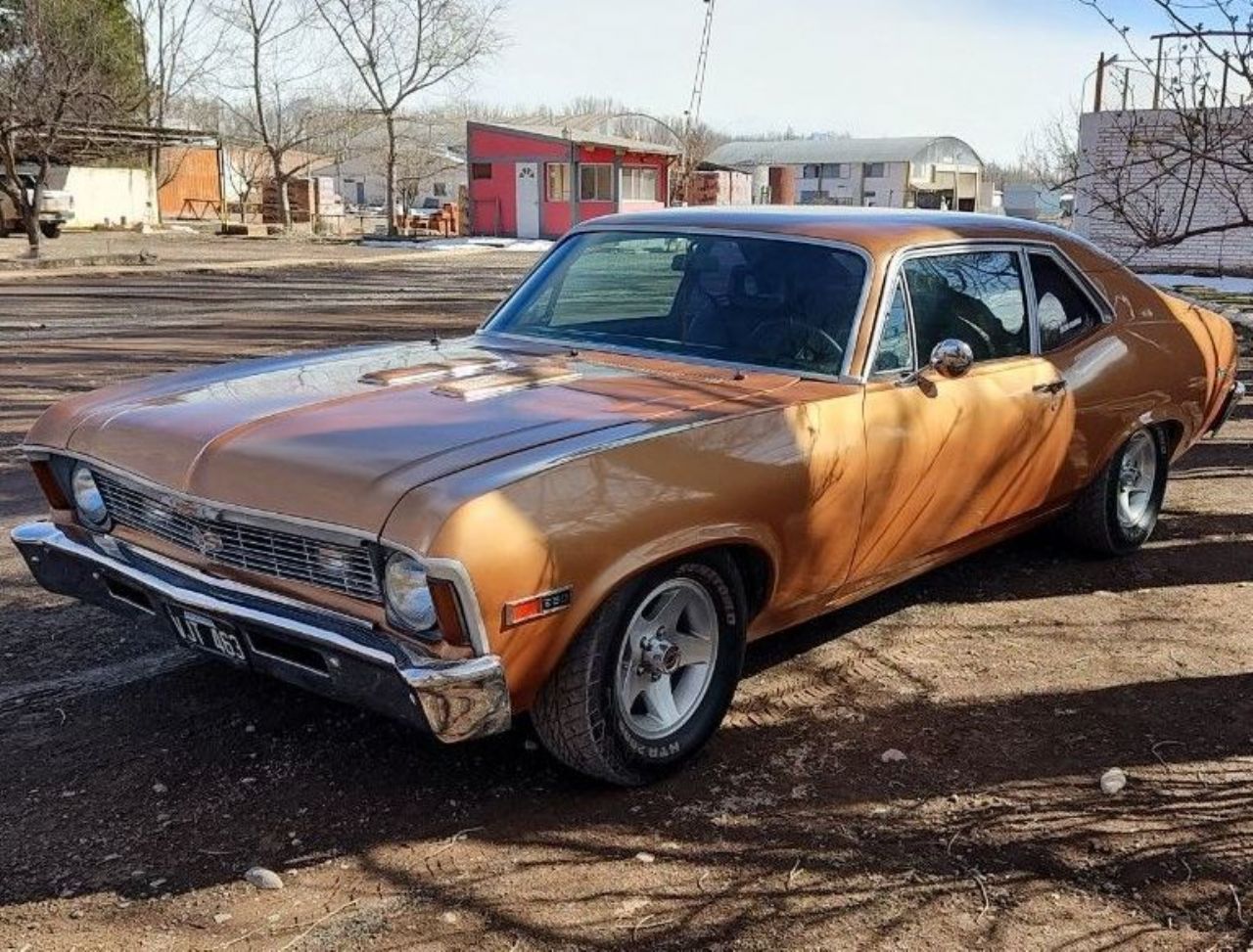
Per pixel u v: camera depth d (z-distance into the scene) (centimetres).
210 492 340
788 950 288
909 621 505
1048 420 493
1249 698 433
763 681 443
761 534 370
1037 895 311
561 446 333
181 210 5075
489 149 4497
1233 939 293
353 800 354
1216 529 641
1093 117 1922
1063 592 542
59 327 1453
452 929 294
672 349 453
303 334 1432
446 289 2162
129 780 362
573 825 343
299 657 330
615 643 338
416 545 300
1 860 320
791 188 5778
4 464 745
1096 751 391
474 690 304
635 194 4509
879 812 351
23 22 2577
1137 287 579
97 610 498
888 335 430
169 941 288
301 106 4738
